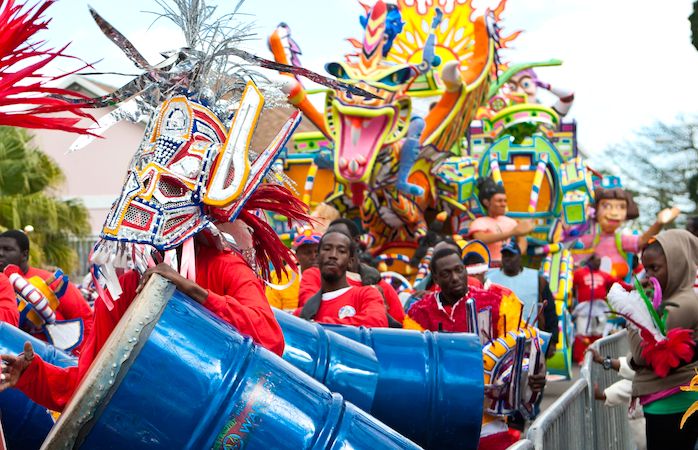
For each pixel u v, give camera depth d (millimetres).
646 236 15445
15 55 3402
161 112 3619
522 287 9273
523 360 5805
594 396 6684
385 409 4523
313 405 3328
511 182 14250
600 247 16406
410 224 13188
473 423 4551
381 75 12062
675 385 5520
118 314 3596
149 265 3400
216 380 3174
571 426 5527
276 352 3555
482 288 6426
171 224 3453
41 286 6203
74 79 27125
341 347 4355
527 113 16094
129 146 31547
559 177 14109
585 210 13930
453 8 14883
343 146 11727
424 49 13344
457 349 4664
